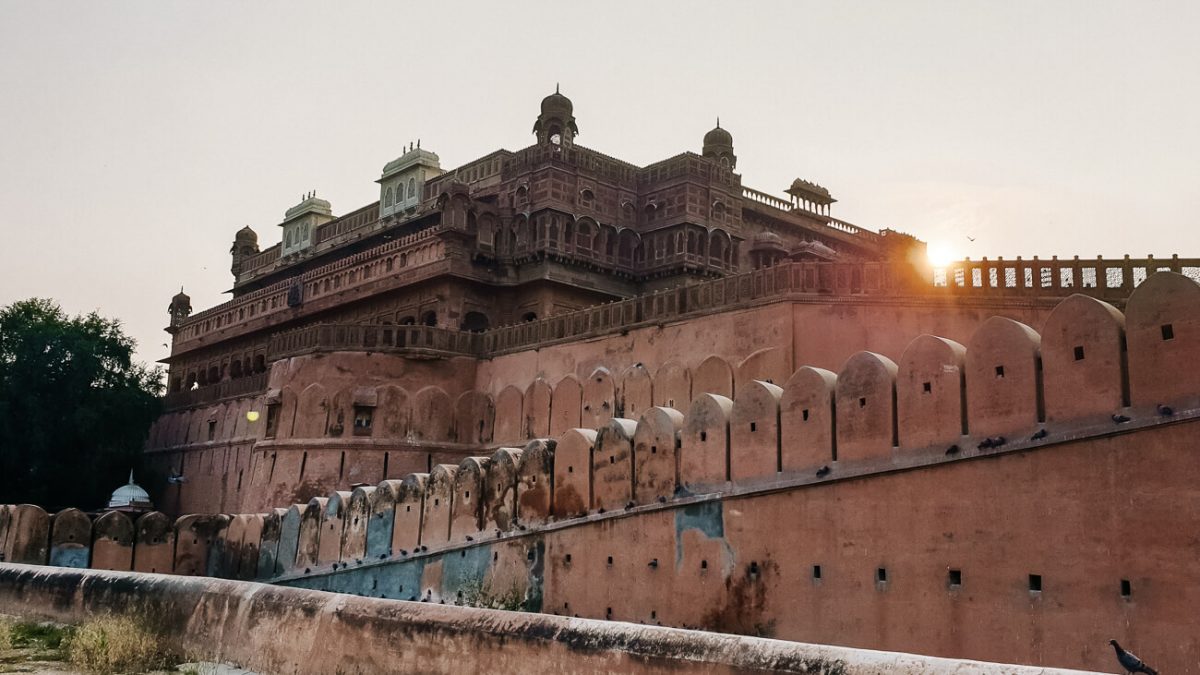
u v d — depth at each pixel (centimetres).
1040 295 1675
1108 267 1620
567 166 3216
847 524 1073
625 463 1364
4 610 1205
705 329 2117
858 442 1080
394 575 1759
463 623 762
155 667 946
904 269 1842
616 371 2323
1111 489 868
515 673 710
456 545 1630
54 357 3575
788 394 1169
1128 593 843
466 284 3170
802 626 1094
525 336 2641
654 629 658
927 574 991
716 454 1241
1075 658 868
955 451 987
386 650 804
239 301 4500
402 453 2638
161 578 1061
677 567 1255
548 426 2478
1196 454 816
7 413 3422
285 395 2808
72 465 3622
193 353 4869
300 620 884
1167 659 809
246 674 898
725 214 3384
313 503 2030
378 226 4019
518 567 1502
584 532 1398
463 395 2733
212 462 3759
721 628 1181
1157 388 851
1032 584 910
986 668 507
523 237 3188
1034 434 930
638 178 3472
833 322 1886
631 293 3344
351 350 2714
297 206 4631
